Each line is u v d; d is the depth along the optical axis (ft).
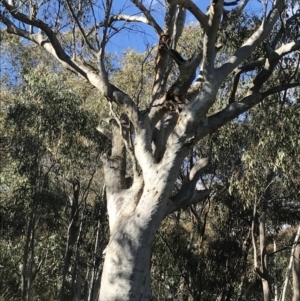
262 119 38.27
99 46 26.81
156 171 22.07
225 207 54.03
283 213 48.88
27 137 49.70
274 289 70.33
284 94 37.91
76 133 49.73
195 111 22.50
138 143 23.03
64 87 51.57
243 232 55.01
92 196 69.10
